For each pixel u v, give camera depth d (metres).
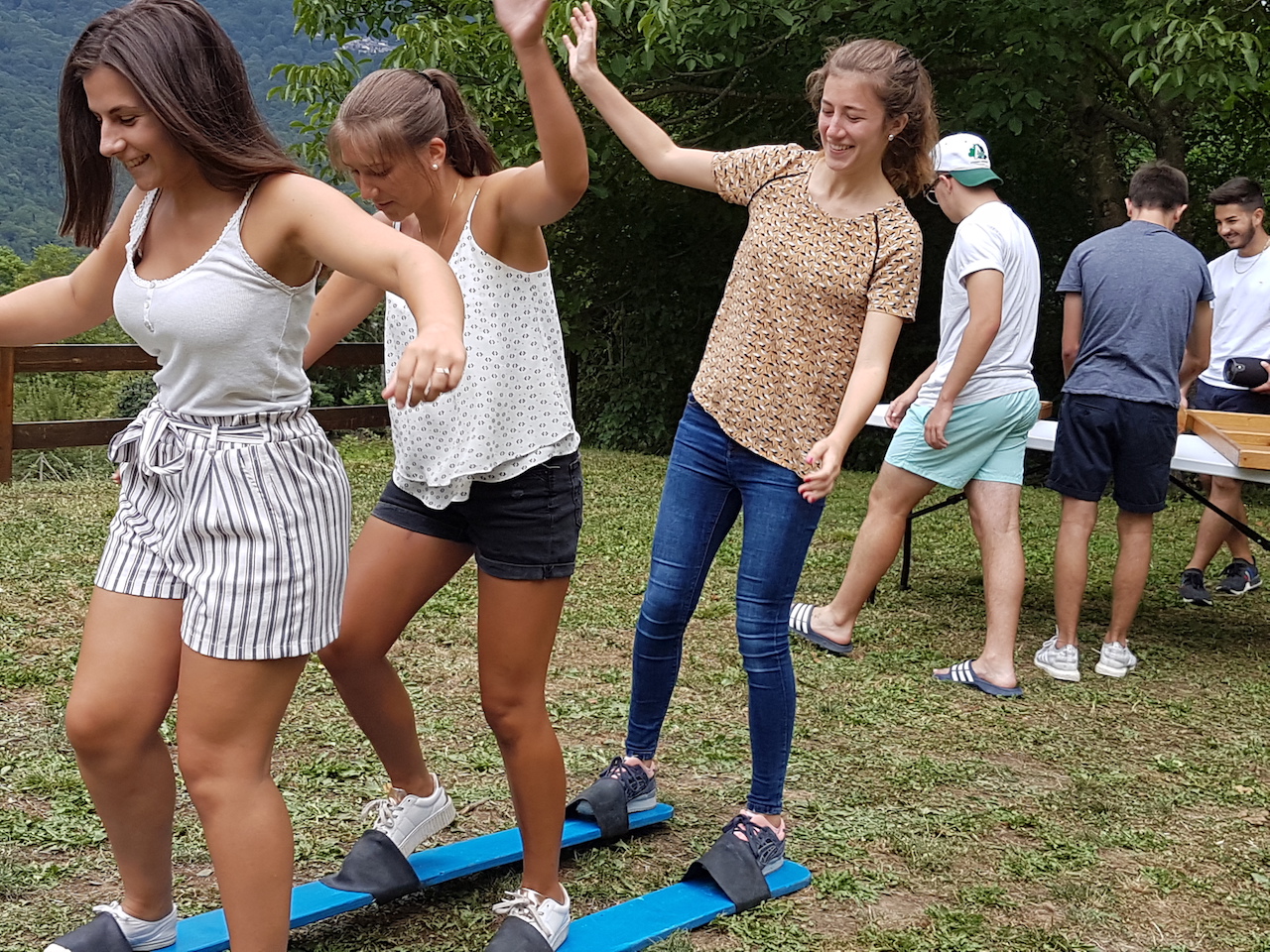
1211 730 4.20
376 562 2.43
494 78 9.70
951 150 4.65
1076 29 9.56
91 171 2.01
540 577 2.31
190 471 1.94
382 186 2.20
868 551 4.92
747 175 2.87
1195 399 6.62
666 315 12.71
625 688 4.35
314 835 2.98
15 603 5.04
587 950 2.42
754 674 2.77
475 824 3.11
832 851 3.06
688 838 3.12
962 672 4.60
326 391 12.36
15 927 2.47
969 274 4.47
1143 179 4.96
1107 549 7.62
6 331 2.15
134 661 1.99
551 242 12.73
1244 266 6.41
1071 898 2.85
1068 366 5.03
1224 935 2.71
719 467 2.84
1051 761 3.82
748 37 10.32
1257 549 7.72
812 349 2.71
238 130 1.84
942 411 4.52
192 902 2.61
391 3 12.16
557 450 2.33
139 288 1.89
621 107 3.01
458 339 1.57
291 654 1.95
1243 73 8.52
